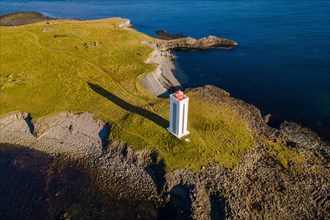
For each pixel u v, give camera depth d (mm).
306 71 84688
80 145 57188
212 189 46500
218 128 56875
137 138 54625
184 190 47094
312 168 51188
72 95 67188
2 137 60469
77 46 86562
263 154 53125
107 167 52625
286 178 49000
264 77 82750
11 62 76438
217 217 43938
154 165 50719
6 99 67000
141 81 73750
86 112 62688
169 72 85812
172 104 51031
